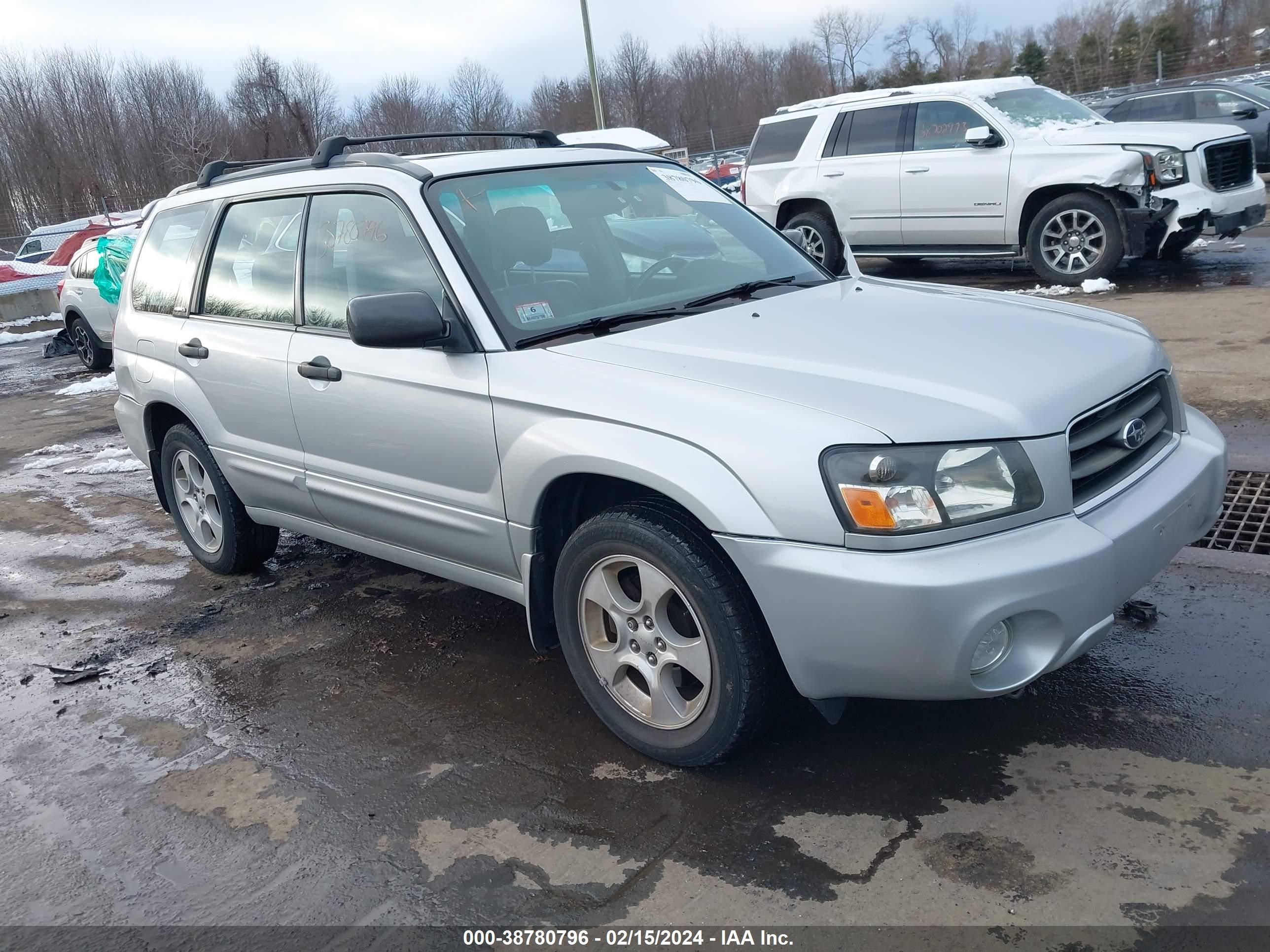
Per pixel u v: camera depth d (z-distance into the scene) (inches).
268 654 162.9
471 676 148.5
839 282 152.3
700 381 111.3
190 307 179.0
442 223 135.8
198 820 119.7
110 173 1598.2
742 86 2087.8
